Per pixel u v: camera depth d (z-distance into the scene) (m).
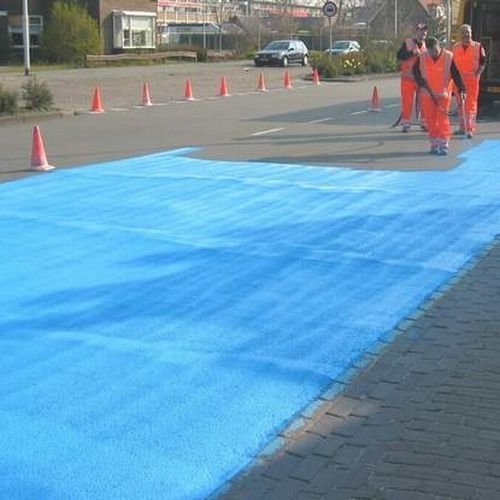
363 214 8.97
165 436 4.16
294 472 3.79
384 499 3.50
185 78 38.00
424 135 15.77
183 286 6.59
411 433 4.13
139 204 9.57
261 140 15.30
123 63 52.50
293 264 7.19
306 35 75.31
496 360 5.08
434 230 8.30
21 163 12.73
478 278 6.79
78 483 3.72
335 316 5.92
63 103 24.41
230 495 3.62
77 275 6.88
